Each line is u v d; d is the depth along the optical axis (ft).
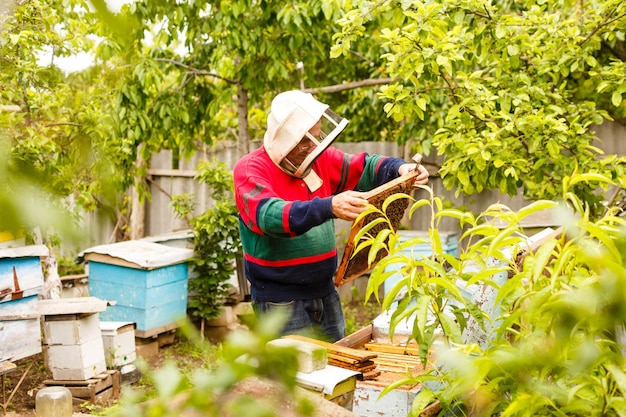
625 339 4.64
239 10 19.65
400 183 8.64
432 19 13.46
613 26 14.44
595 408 4.13
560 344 3.76
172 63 23.00
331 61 24.12
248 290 22.27
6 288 14.53
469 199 24.27
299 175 9.93
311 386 6.07
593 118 14.57
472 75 14.14
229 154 28.32
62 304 14.97
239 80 23.07
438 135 14.79
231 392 2.18
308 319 10.39
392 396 6.47
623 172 13.73
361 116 26.16
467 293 8.04
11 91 13.39
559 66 14.40
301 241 10.14
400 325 8.54
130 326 17.01
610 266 3.32
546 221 16.02
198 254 20.80
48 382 15.20
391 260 5.57
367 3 14.32
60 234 1.60
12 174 1.60
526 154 15.02
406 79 13.99
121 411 2.27
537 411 4.33
